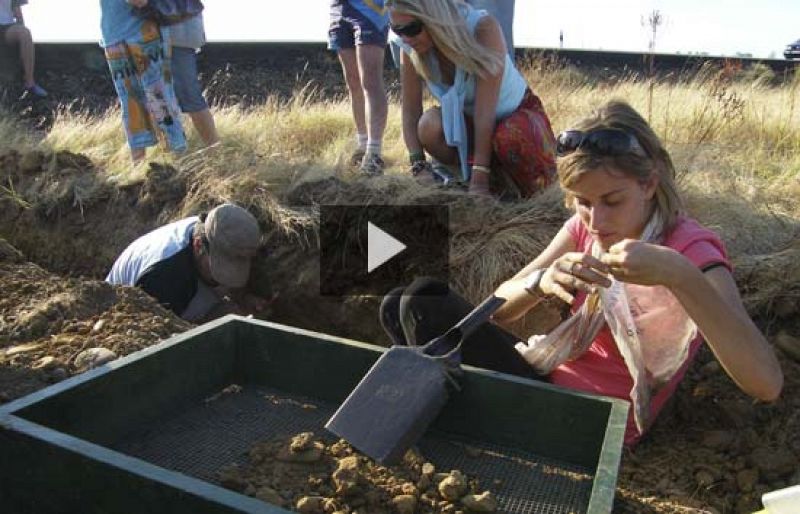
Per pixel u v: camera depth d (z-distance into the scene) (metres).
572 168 1.77
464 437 1.81
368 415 1.65
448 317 2.07
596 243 1.96
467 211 3.50
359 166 4.19
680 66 10.12
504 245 3.34
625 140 1.72
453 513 1.54
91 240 4.40
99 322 2.55
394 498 1.56
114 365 1.69
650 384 1.96
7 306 2.67
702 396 2.49
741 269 2.92
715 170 3.71
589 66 9.85
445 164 3.94
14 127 5.71
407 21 3.37
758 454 2.24
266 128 5.35
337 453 1.73
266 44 9.76
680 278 1.61
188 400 1.89
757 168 3.97
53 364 2.22
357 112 4.52
